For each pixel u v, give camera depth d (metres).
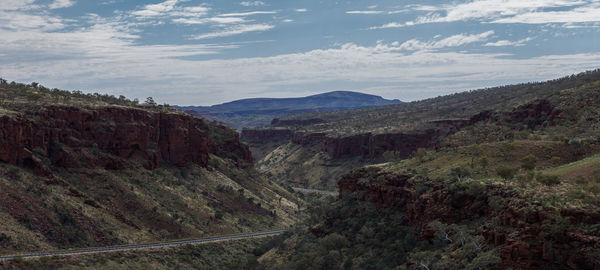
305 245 111.94
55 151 154.62
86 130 171.00
